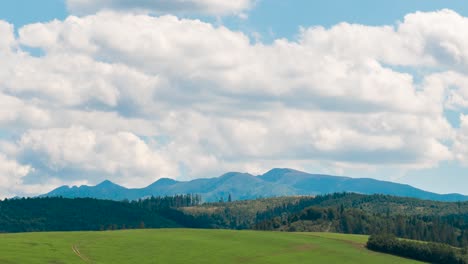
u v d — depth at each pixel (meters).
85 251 152.50
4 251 144.88
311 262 159.25
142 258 149.00
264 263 153.62
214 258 154.62
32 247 153.00
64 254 146.38
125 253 153.50
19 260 134.88
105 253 151.75
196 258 153.25
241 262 152.75
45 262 135.00
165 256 153.12
